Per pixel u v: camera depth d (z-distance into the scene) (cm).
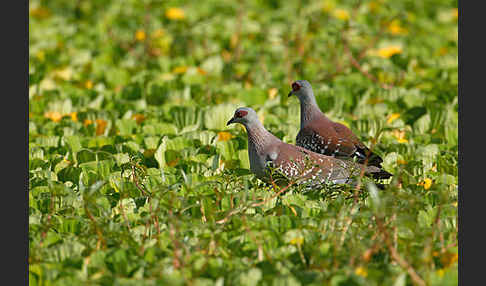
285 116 1571
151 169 1143
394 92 1736
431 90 1761
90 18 2633
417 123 1517
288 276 732
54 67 2022
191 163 1177
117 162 1195
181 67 2050
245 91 1730
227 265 792
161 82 1823
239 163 1253
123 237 845
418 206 920
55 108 1619
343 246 836
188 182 891
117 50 2236
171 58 2238
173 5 2653
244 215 855
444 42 2311
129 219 939
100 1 2697
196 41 2280
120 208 949
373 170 1103
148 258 821
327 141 1276
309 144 1303
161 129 1438
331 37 2170
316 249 801
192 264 782
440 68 2012
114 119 1498
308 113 1341
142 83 1833
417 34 2408
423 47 2242
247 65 2064
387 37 2342
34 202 1001
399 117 1560
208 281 743
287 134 1429
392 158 1265
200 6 2694
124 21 2433
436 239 880
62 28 2464
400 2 2781
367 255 788
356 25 2242
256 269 748
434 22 2619
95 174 1110
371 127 1480
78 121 1530
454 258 817
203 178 1080
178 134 1383
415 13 2694
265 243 849
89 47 2284
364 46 2225
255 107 1566
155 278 760
